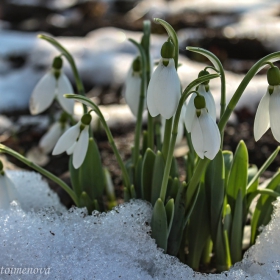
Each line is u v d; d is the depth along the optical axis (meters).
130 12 1.76
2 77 0.98
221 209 0.43
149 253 0.42
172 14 1.52
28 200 0.49
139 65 0.45
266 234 0.43
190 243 0.44
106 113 0.75
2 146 0.43
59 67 0.45
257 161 0.63
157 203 0.41
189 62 0.96
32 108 0.46
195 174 0.41
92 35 1.19
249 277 0.41
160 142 0.47
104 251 0.42
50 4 1.87
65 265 0.41
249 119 0.74
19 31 1.58
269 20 1.32
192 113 0.40
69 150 0.43
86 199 0.44
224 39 1.14
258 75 0.91
